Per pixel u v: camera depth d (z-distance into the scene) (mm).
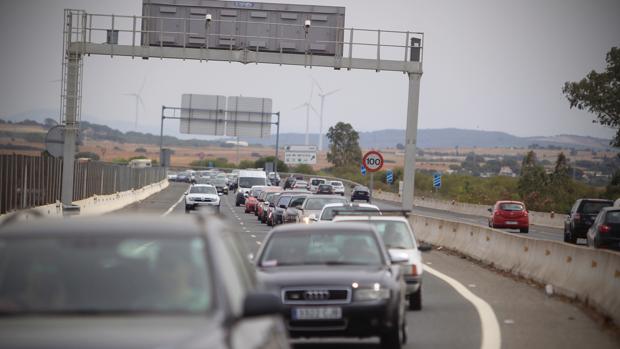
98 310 14180
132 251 15352
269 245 30125
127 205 151875
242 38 96812
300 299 27156
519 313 38719
